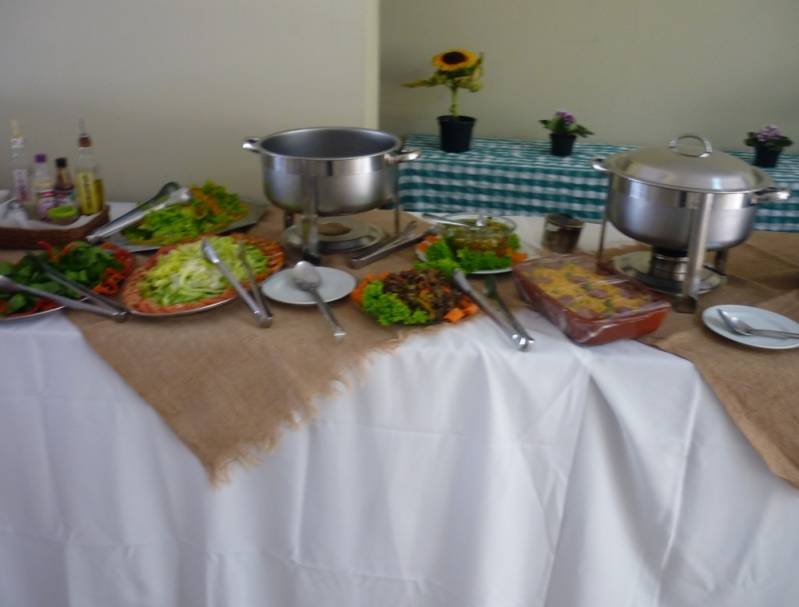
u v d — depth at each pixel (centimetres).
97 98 154
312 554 92
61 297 90
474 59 217
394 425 86
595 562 88
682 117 248
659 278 102
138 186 162
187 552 92
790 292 100
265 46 148
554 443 85
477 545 87
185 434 79
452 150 222
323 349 83
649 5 234
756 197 90
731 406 76
